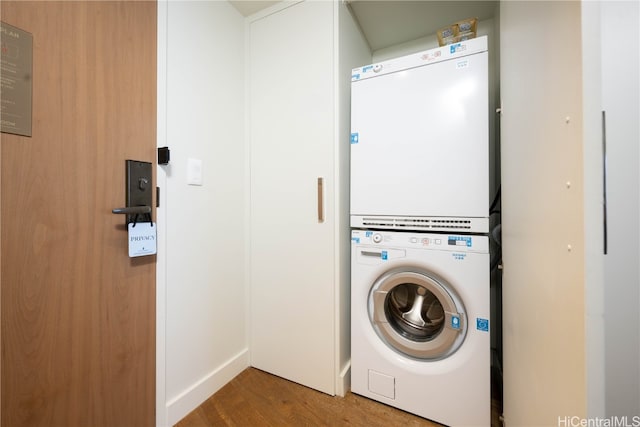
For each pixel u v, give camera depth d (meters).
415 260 1.15
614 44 0.51
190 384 1.21
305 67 1.36
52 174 0.80
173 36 1.14
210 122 1.32
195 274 1.24
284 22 1.42
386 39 1.74
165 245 1.11
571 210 0.47
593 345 0.42
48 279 0.79
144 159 1.03
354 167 1.30
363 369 1.27
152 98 1.06
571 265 0.47
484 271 1.05
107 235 0.93
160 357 1.09
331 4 1.30
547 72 0.57
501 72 1.02
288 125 1.41
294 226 1.40
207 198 1.30
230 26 1.43
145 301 1.04
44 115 0.78
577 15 0.44
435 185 1.14
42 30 0.78
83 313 0.87
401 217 1.20
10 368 0.73
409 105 1.19
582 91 0.42
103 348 0.92
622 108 0.50
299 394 1.31
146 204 1.03
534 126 0.65
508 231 0.93
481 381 1.05
